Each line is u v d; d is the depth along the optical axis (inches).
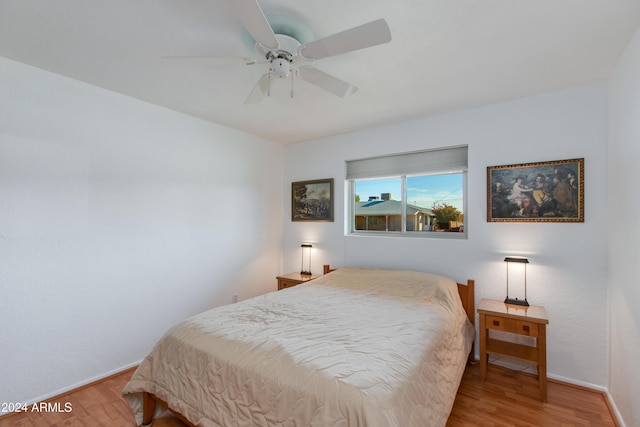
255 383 51.5
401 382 48.3
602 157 85.2
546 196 92.6
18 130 76.6
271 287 152.2
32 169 79.0
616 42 65.7
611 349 80.4
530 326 82.4
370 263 128.6
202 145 120.7
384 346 58.4
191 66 78.5
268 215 151.4
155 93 95.7
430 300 91.7
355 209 139.0
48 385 81.5
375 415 41.2
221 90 92.9
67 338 85.1
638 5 53.7
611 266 80.5
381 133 126.7
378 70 78.4
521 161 96.9
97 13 57.1
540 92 93.0
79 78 85.4
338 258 138.4
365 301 90.5
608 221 83.5
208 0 53.2
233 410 52.8
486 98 97.5
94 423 71.6
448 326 77.3
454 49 68.5
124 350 97.3
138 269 101.0
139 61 75.7
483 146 103.6
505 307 91.6
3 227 74.7
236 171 135.0
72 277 86.1
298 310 81.4
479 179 104.2
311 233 147.9
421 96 95.6
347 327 68.7
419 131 117.0
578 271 88.4
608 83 83.5
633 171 64.7
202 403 57.2
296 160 155.2
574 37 63.8
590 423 71.1
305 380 47.9
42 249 80.8
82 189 88.0
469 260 105.7
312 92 93.0
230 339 61.8
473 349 102.9
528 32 62.0
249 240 141.1
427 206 119.9
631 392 65.3
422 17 57.4
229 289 131.3
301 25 60.0
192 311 116.8
